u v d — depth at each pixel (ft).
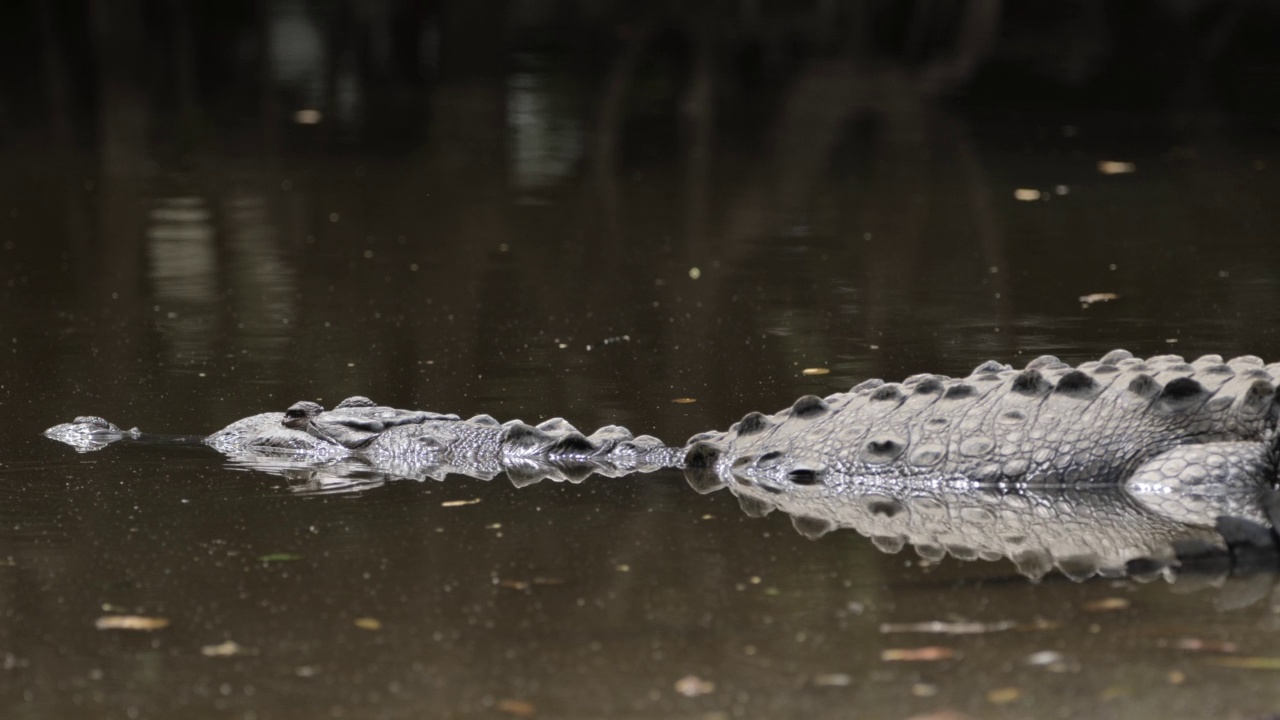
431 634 39.60
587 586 43.34
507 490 54.90
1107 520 49.16
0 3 241.14
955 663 36.58
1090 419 53.47
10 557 46.96
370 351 77.56
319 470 58.29
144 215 120.26
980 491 53.26
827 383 68.59
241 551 47.37
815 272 95.20
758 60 223.10
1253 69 205.36
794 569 44.68
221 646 39.04
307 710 34.94
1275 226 104.73
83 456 59.82
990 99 188.85
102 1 225.15
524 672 36.86
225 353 77.56
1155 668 35.73
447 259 102.73
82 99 192.75
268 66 221.87
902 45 235.20
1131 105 179.32
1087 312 81.10
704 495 53.88
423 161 148.25
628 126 172.14
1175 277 89.25
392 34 239.71
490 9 222.69
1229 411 52.11
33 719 34.78
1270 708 33.24
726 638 38.78
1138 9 241.76
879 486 54.39
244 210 122.11
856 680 35.70
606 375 71.56
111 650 38.93
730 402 66.08
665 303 87.61
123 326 84.28
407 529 49.70
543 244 107.86
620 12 250.57
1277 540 44.39
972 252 100.32
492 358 75.56
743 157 149.28
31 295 93.15
